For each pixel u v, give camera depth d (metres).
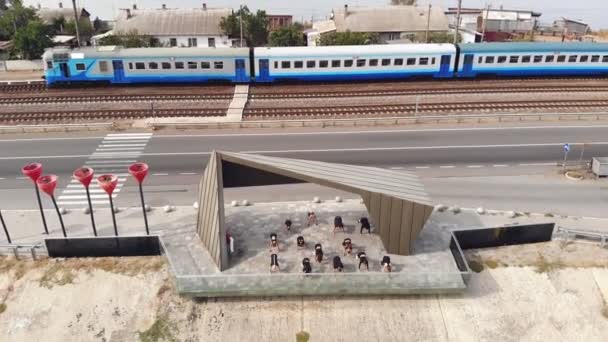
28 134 37.91
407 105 43.53
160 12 71.31
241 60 47.19
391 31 72.75
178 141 36.94
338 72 48.16
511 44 50.34
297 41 67.81
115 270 22.75
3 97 44.72
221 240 21.39
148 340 19.84
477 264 23.55
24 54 59.75
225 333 20.06
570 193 29.95
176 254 23.02
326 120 39.75
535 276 22.91
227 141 36.94
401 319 20.66
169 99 44.66
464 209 27.88
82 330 20.25
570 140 37.25
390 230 22.42
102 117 40.94
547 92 47.22
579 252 24.39
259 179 22.50
